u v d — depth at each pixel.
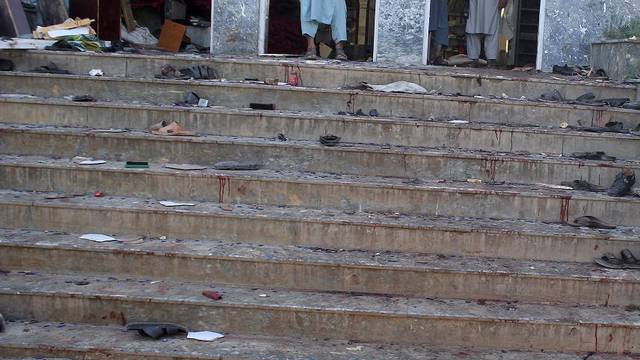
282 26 9.86
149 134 5.47
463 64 8.62
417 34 8.22
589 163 5.38
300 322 4.14
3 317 4.13
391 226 4.70
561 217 5.03
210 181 5.06
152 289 4.30
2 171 5.11
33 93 6.11
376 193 5.04
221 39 8.41
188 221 4.75
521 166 5.39
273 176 5.12
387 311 4.13
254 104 6.04
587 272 4.47
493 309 4.25
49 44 6.74
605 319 4.17
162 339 4.02
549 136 5.70
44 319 4.19
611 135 5.70
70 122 5.75
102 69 6.52
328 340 4.13
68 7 8.60
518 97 6.54
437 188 5.02
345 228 4.71
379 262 4.46
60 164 5.14
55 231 4.77
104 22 8.41
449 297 4.42
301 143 5.50
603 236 4.68
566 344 4.13
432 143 5.71
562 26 8.02
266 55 8.11
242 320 4.16
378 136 5.71
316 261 4.42
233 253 4.49
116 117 5.75
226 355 3.84
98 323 4.18
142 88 6.12
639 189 5.31
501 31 9.03
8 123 5.71
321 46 9.64
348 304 4.21
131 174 5.07
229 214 4.74
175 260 4.45
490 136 5.71
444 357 3.98
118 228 4.78
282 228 4.73
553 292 4.41
